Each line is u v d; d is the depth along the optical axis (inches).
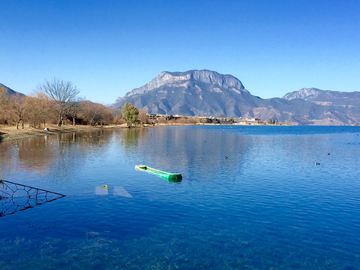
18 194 1018.1
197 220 785.6
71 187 1120.8
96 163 1688.0
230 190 1101.7
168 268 559.2
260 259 593.0
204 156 2096.5
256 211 861.8
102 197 987.3
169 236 687.7
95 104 6820.9
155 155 2107.5
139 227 737.0
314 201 969.5
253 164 1745.8
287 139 4284.0
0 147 2394.2
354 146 3088.1
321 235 701.9
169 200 961.5
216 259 591.5
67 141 3070.9
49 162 1691.7
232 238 680.4
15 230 717.9
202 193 1053.2
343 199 999.0
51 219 786.2
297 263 580.4
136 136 4224.9
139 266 565.0
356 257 603.5
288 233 711.7
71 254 607.8
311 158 2058.3
